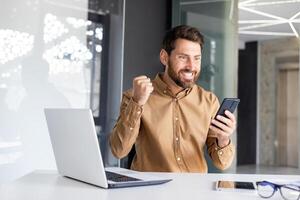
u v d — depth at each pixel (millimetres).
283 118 6848
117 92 2668
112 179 1083
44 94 2463
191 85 1721
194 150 1675
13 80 2385
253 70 7047
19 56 2402
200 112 1717
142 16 2838
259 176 1280
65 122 1068
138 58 2807
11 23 2385
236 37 2967
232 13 2979
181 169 1633
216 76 2871
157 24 2912
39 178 1176
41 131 2443
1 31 2355
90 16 2613
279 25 5273
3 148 2352
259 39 6797
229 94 2902
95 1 2633
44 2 2473
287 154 6801
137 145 1725
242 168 6359
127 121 1486
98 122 2611
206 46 2865
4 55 2363
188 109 1716
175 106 1712
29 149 2412
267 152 6934
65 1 2535
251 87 7047
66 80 2527
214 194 952
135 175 1202
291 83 6762
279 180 1146
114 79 2670
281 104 6875
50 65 2486
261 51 7008
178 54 1652
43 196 910
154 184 1076
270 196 929
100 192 961
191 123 1687
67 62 2535
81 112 987
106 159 2576
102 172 988
